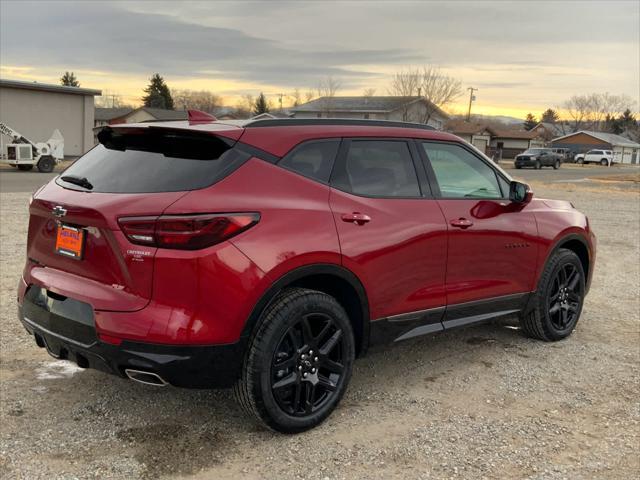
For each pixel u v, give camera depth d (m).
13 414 3.59
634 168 63.47
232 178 3.15
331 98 63.34
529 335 5.22
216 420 3.60
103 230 3.04
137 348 2.96
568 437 3.49
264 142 3.37
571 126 129.12
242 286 3.05
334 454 3.24
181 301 2.96
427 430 3.54
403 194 3.94
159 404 3.79
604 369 4.56
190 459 3.16
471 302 4.34
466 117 101.94
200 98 100.88
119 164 3.39
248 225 3.09
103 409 3.69
